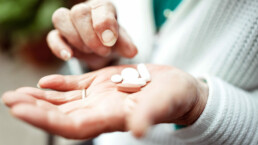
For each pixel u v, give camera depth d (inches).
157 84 10.0
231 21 12.6
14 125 24.2
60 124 9.0
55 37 13.3
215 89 11.2
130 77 12.1
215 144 11.2
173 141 14.2
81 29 12.3
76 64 15.6
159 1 15.8
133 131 8.5
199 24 13.1
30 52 28.5
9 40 30.8
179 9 14.1
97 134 9.5
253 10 11.7
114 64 15.4
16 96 9.4
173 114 9.8
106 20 11.7
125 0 16.0
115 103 10.1
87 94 11.3
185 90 9.9
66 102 10.9
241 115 11.0
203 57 13.7
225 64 12.7
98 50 12.8
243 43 12.1
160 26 16.3
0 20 25.6
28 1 25.4
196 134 11.4
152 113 8.7
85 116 9.4
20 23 26.6
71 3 25.3
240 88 12.9
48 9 25.1
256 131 11.0
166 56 14.5
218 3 12.5
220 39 13.0
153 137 14.6
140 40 15.2
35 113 8.8
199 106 11.0
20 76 28.9
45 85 11.2
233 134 10.9
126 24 15.6
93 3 12.6
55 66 30.2
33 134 23.7
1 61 30.7
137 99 9.8
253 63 12.2
